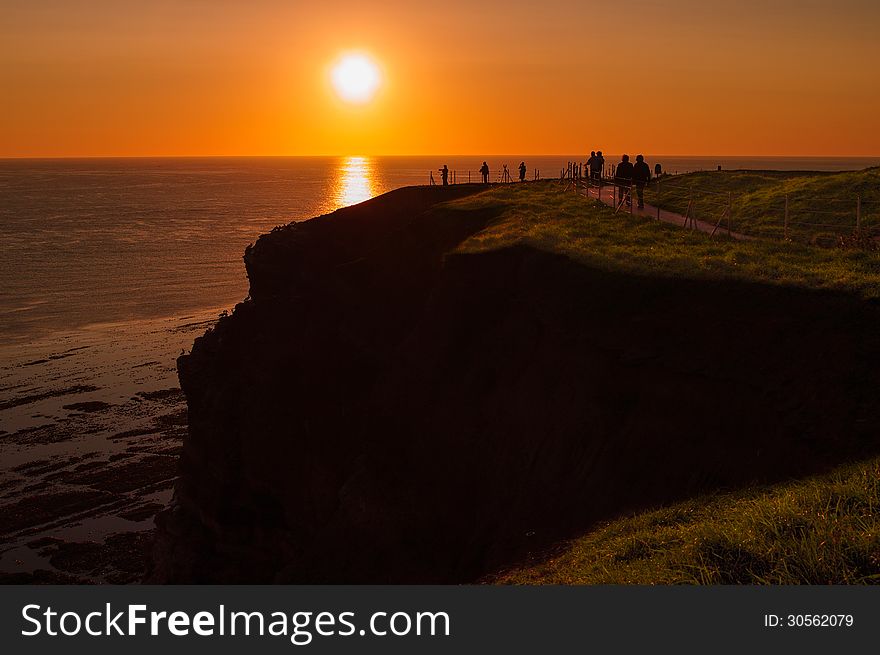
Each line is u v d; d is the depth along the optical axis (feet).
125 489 164.04
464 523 66.69
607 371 61.67
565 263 81.51
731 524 32.63
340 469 88.28
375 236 148.05
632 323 64.85
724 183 162.91
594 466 55.93
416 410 79.92
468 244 97.30
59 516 151.74
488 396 73.72
